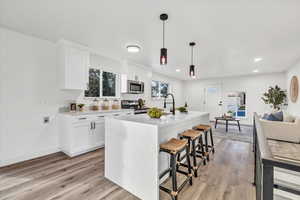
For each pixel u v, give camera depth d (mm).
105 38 2740
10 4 1766
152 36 2609
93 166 2459
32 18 2096
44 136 2918
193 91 8148
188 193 1795
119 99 4441
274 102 5320
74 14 1977
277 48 3107
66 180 2041
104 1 1689
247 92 6492
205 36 2564
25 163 2547
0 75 2420
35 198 1667
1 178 2068
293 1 1611
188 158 2000
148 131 1652
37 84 2826
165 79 6957
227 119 5277
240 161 2711
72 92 3342
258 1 1627
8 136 2500
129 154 1832
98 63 3863
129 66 4566
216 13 1871
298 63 4031
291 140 3449
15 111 2574
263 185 664
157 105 6445
